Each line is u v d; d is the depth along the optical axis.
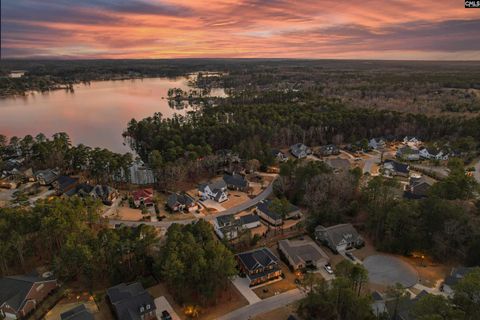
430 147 137.38
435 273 67.19
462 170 101.12
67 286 62.03
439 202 74.12
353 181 93.31
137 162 128.25
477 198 90.31
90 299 59.00
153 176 114.50
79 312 51.56
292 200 97.75
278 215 85.88
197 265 57.06
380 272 67.06
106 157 109.00
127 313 52.53
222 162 126.62
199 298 58.91
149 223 85.94
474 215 74.25
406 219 73.75
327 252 74.56
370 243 78.06
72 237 62.84
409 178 114.44
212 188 101.50
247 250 74.50
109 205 95.06
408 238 72.12
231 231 77.88
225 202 98.88
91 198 85.75
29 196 99.69
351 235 76.25
